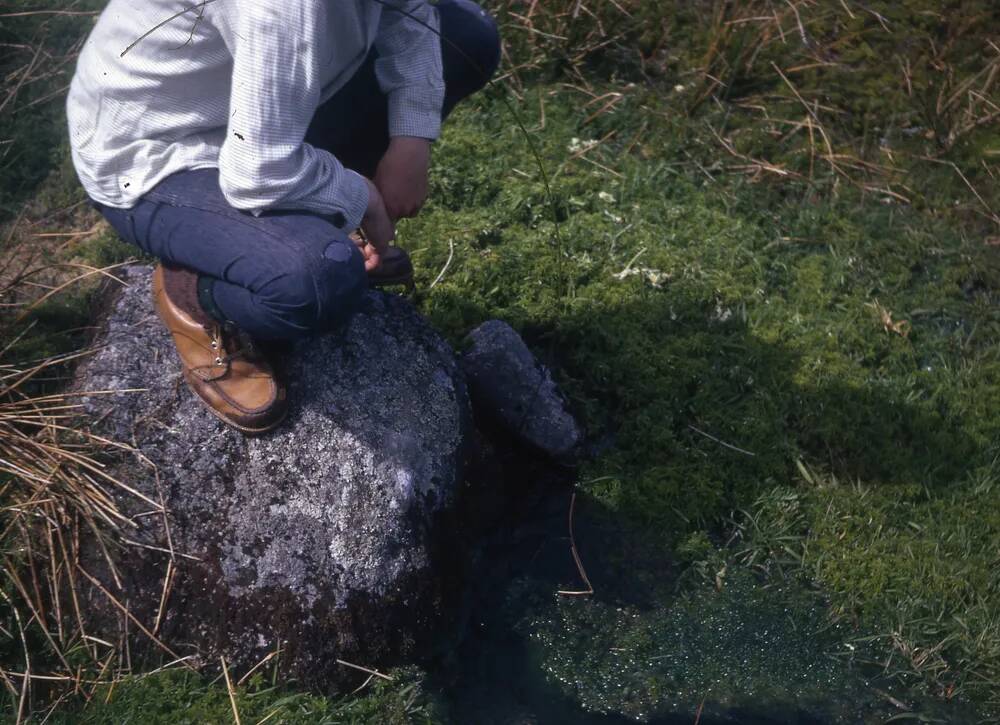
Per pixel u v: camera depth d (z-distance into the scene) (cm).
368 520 262
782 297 376
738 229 392
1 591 249
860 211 411
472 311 349
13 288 321
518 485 323
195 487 262
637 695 275
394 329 293
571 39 456
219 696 246
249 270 230
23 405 280
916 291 385
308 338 264
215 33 221
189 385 272
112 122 234
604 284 363
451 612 279
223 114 237
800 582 304
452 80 291
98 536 253
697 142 428
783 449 330
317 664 254
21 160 385
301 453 266
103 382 277
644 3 473
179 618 252
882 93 455
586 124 432
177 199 235
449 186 387
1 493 262
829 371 349
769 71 464
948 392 350
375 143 282
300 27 208
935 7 488
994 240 409
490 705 269
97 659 249
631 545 311
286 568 256
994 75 454
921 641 289
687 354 349
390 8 246
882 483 327
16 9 424
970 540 313
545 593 297
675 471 322
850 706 276
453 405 289
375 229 248
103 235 358
